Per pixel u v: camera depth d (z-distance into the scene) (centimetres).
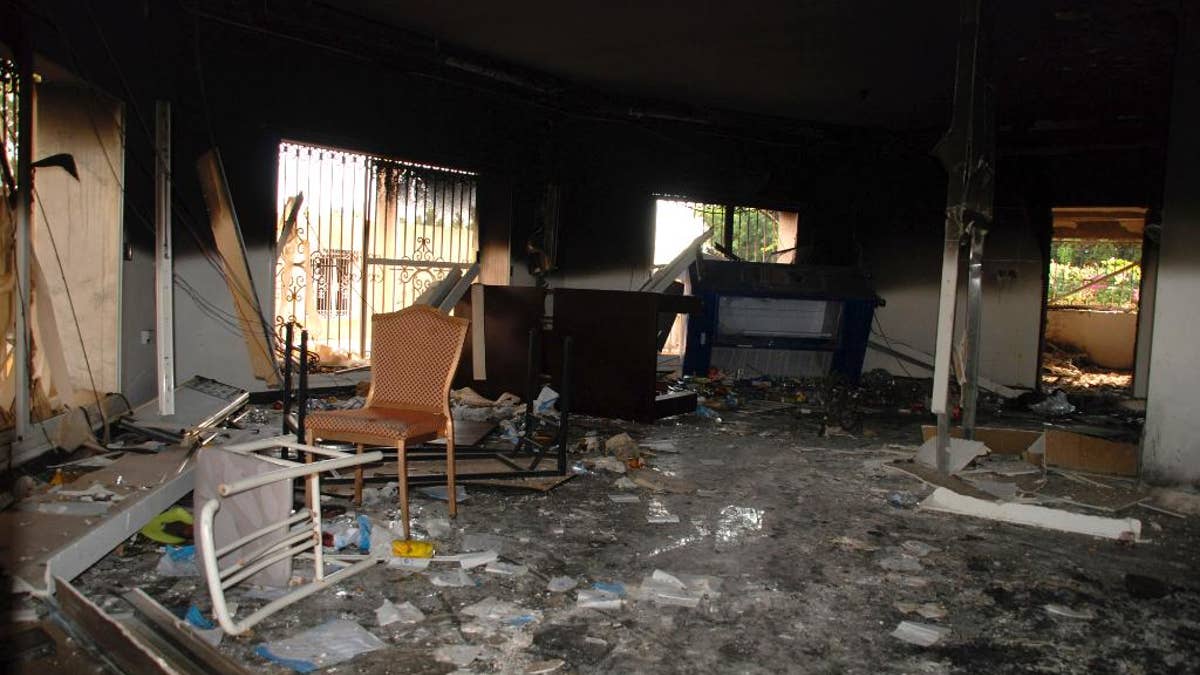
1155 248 1002
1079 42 735
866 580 379
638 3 682
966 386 629
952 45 759
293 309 848
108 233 561
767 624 326
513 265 952
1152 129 1003
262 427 599
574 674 277
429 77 848
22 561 306
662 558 395
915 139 1151
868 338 1057
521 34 786
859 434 742
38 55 456
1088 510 509
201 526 286
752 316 1020
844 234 1187
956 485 545
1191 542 455
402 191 877
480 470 527
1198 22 516
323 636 292
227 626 288
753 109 1084
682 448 646
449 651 288
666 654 296
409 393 441
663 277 956
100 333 564
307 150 817
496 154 923
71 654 269
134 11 588
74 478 415
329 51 765
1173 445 534
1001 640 320
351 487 473
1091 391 1128
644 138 1060
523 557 386
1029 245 1095
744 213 1243
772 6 675
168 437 530
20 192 442
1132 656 310
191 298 684
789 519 470
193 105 675
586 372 760
